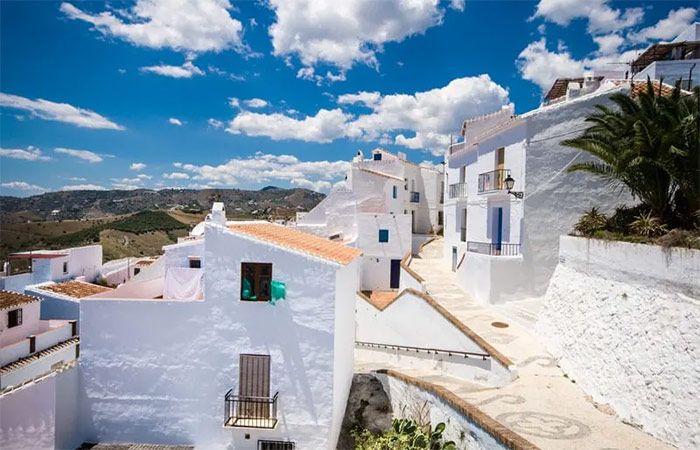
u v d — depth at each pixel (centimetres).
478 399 1034
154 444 1094
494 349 1217
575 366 1138
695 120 1023
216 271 1093
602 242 1093
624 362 935
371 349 1673
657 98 1138
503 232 1970
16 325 1677
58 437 1034
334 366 1080
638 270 941
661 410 813
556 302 1323
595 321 1078
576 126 1683
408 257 2905
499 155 2050
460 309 1784
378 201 3834
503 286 1781
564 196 1716
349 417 1250
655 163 1023
